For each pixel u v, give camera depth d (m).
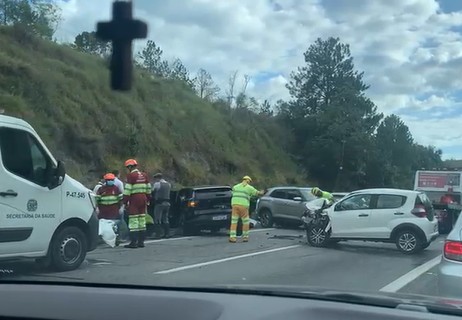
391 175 58.72
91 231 10.05
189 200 18.08
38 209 9.08
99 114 27.17
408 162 80.38
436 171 25.20
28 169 8.98
